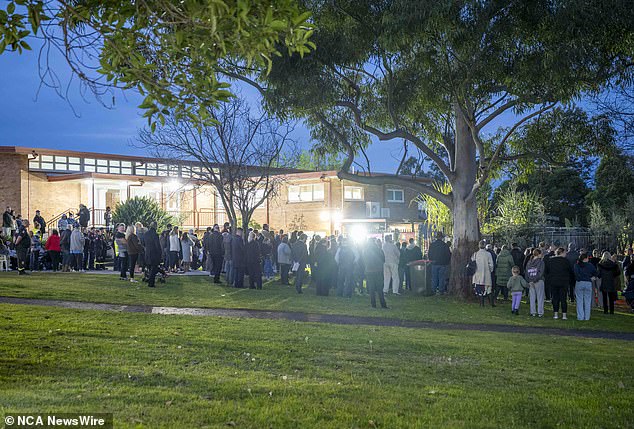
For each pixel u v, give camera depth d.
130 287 18.77
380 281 17.06
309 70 17.75
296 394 7.12
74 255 24.61
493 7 15.97
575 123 20.45
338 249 21.66
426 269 21.39
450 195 21.42
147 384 7.37
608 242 28.92
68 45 6.42
